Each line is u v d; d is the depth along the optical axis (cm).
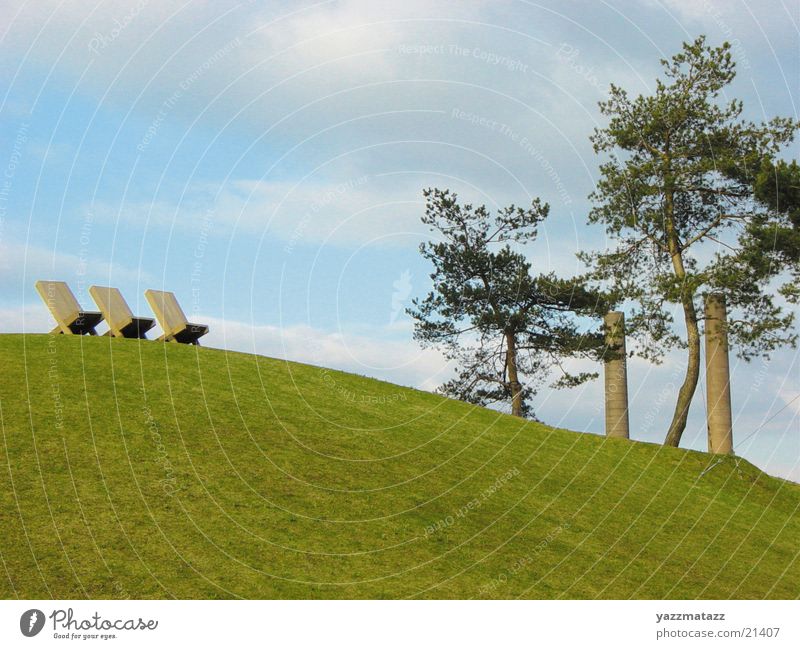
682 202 3275
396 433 2422
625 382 3431
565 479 2422
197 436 2044
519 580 1728
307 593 1532
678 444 3153
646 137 3241
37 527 1574
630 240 3253
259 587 1524
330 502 1894
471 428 2655
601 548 2003
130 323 2694
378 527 1830
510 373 3866
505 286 3812
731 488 2806
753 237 3009
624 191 3197
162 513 1694
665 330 3097
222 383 2431
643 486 2564
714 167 3073
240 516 1745
